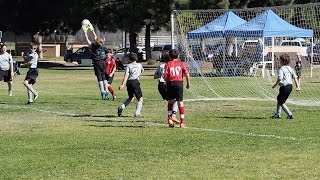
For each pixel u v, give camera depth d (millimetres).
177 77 23094
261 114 27781
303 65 57031
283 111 28672
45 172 15344
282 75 25469
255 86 44219
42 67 85500
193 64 48750
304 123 24375
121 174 15047
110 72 35906
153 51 95750
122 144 19453
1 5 96375
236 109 30062
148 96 37812
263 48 51562
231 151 18078
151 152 17984
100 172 15289
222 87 43594
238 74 51531
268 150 18188
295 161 16453
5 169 15719
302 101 33531
